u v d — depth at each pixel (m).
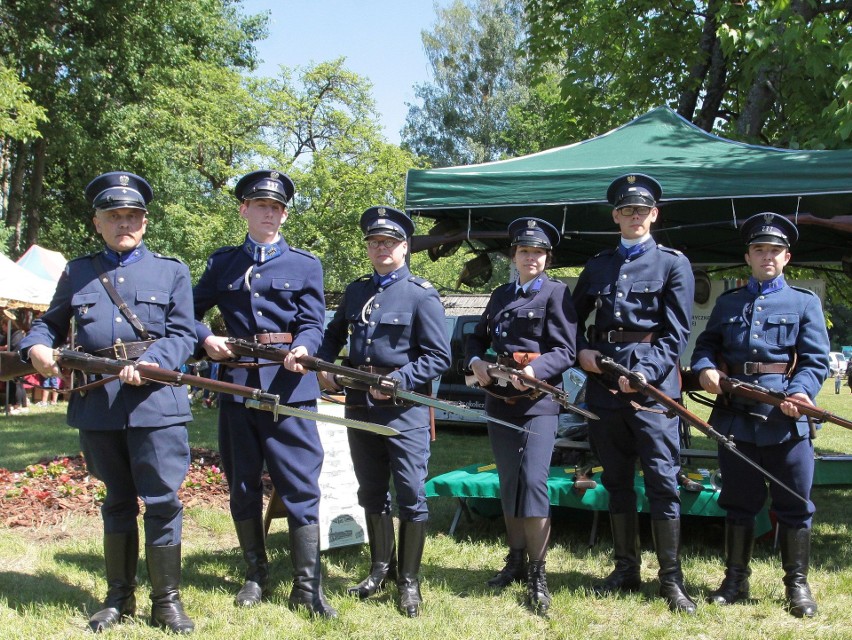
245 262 4.36
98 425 3.78
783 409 4.12
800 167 5.62
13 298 13.05
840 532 6.08
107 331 3.79
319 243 21.05
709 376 4.29
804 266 8.70
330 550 5.36
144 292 3.86
